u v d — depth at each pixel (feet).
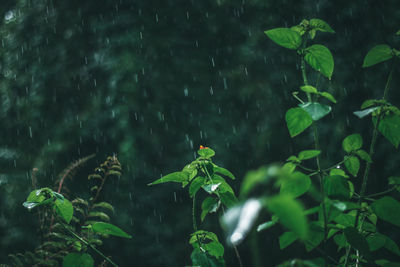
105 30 21.95
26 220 17.48
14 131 21.93
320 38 20.34
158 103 20.57
